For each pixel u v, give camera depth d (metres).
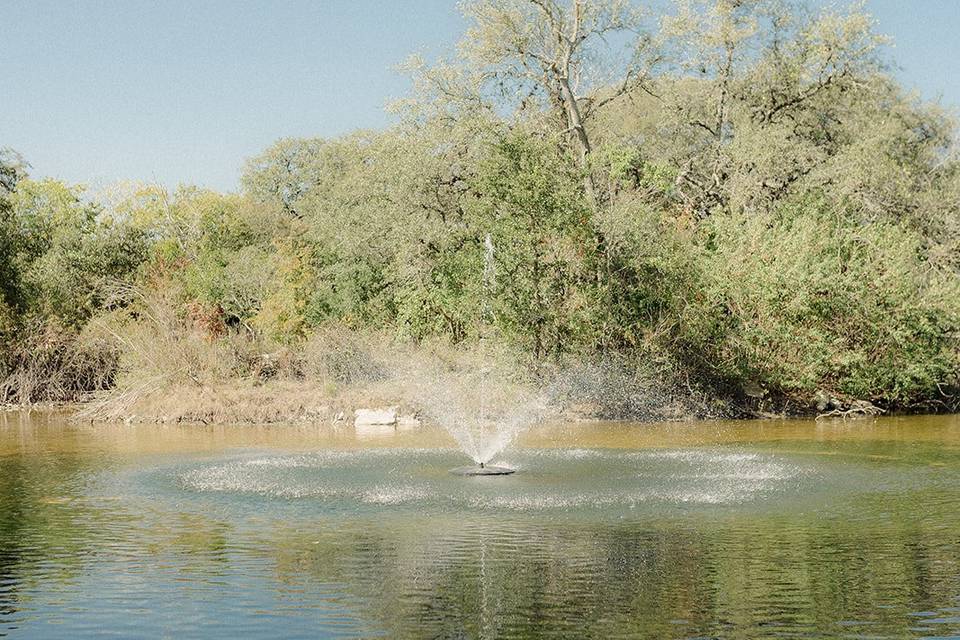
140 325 28.62
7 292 33.50
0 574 8.10
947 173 38.78
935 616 6.76
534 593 7.39
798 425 23.72
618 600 7.18
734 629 6.50
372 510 10.86
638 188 31.30
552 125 33.66
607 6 32.78
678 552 8.71
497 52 32.44
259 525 10.06
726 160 32.66
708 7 34.66
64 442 19.47
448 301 28.41
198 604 7.18
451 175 30.84
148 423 24.56
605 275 26.86
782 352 27.02
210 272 33.94
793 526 9.90
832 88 36.47
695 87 37.03
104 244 43.09
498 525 9.99
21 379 30.20
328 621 6.75
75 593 7.50
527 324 26.64
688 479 13.20
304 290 36.00
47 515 10.78
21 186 53.25
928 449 17.48
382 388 26.55
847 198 31.06
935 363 27.59
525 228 26.66
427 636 6.41
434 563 8.34
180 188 55.19
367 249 34.19
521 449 17.44
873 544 9.05
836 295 27.00
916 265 29.08
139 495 12.14
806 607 6.99
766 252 27.50
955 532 9.60
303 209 58.19
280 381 27.09
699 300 27.16
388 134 32.25
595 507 10.96
